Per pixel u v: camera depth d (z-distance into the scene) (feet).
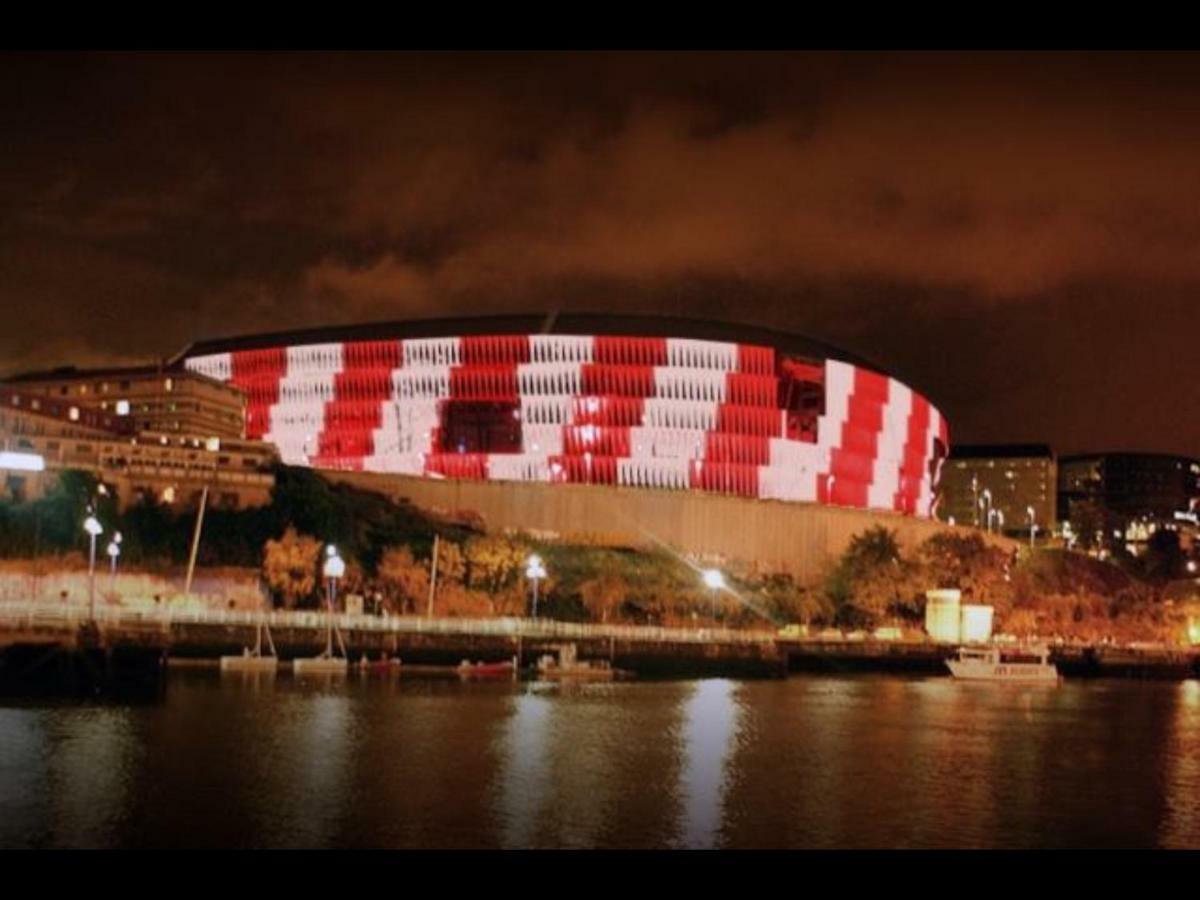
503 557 654.12
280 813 253.44
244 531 603.26
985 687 613.93
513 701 441.68
